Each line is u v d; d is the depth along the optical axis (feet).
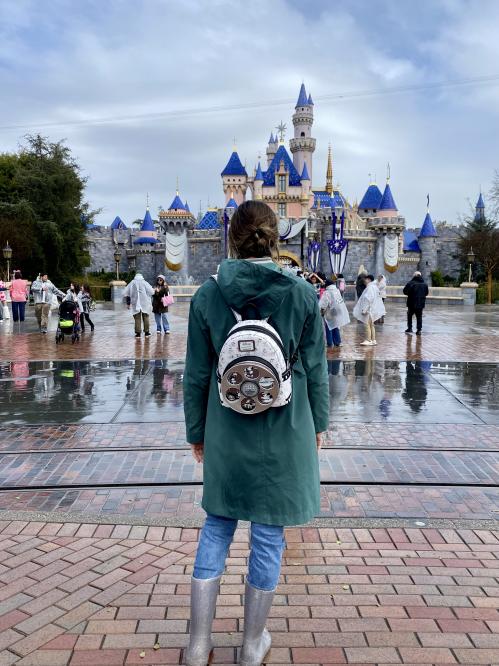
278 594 10.85
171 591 10.89
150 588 11.00
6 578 11.42
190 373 8.51
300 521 8.20
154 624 9.78
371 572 11.75
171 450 20.15
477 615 10.15
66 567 11.89
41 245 161.79
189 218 225.97
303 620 9.96
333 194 291.99
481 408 26.78
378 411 26.12
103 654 8.98
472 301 134.72
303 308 8.13
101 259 262.88
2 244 147.84
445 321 80.74
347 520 14.37
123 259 267.39
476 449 20.34
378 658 8.94
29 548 12.78
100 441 21.33
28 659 8.86
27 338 55.88
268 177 257.34
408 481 17.13
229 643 9.24
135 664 8.73
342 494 16.14
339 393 30.07
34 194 162.71
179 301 149.79
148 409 26.37
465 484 16.96
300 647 9.19
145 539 13.25
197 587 8.29
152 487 16.70
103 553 12.53
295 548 12.83
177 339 54.60
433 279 226.99
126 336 57.62
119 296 136.15
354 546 12.96
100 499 15.75
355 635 9.53
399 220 227.61
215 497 8.30
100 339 54.80
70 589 10.98
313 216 233.55
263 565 8.24
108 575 11.53
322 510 14.99
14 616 10.05
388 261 229.66
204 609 8.27
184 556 12.40
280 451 8.10
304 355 8.44
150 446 20.65
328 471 17.95
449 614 10.18
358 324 74.08
